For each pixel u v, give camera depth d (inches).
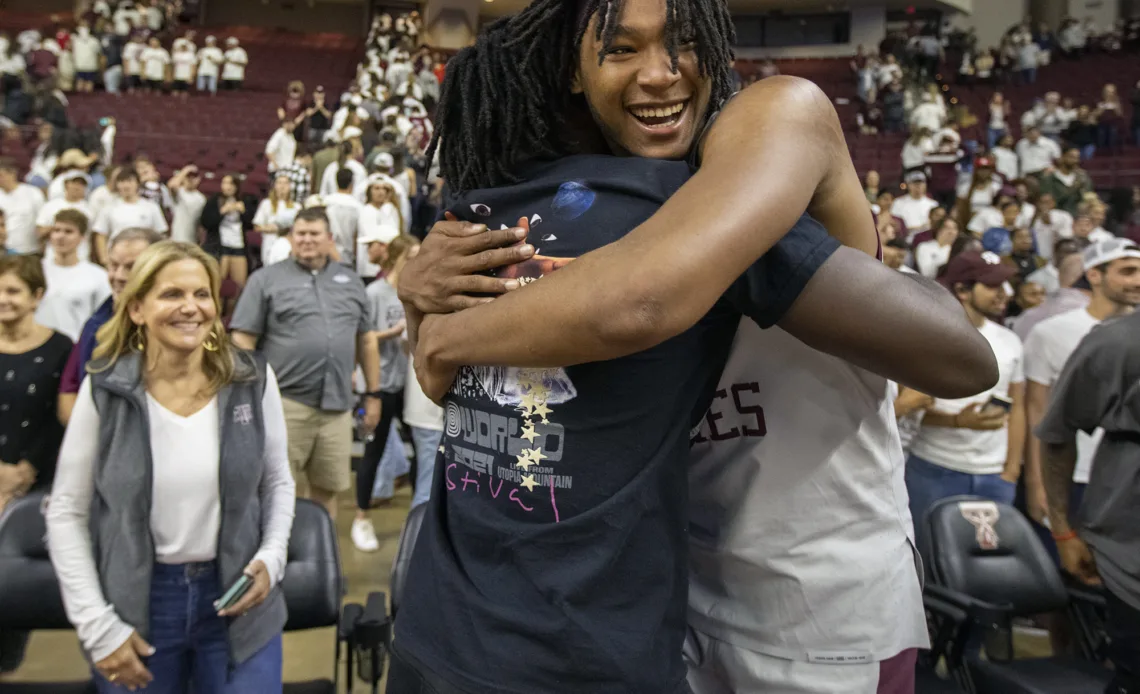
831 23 729.6
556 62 31.9
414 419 141.7
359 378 158.4
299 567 78.7
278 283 133.4
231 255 293.3
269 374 71.4
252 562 66.3
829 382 33.8
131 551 62.1
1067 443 79.9
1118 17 724.0
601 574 27.5
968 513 92.4
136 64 572.1
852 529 34.4
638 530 28.1
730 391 34.8
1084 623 92.2
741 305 28.5
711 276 24.0
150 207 249.3
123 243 103.7
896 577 35.1
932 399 111.2
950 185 415.2
